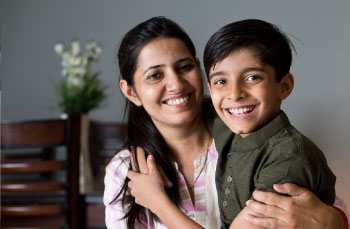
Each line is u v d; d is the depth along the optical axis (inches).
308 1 138.3
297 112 139.9
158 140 51.4
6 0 153.8
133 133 53.1
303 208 38.4
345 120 137.0
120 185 52.1
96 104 113.7
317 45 138.2
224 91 40.6
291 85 42.5
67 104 111.0
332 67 137.5
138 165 50.9
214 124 50.4
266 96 40.0
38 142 80.2
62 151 146.3
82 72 113.1
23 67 153.4
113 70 148.7
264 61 39.4
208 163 52.0
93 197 84.7
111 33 150.3
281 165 39.3
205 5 145.3
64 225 84.8
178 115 47.3
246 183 42.7
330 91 137.6
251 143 42.2
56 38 152.2
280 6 140.1
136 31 47.9
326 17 137.5
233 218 45.0
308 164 38.8
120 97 147.6
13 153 147.6
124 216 51.4
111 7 150.3
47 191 82.0
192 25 146.1
